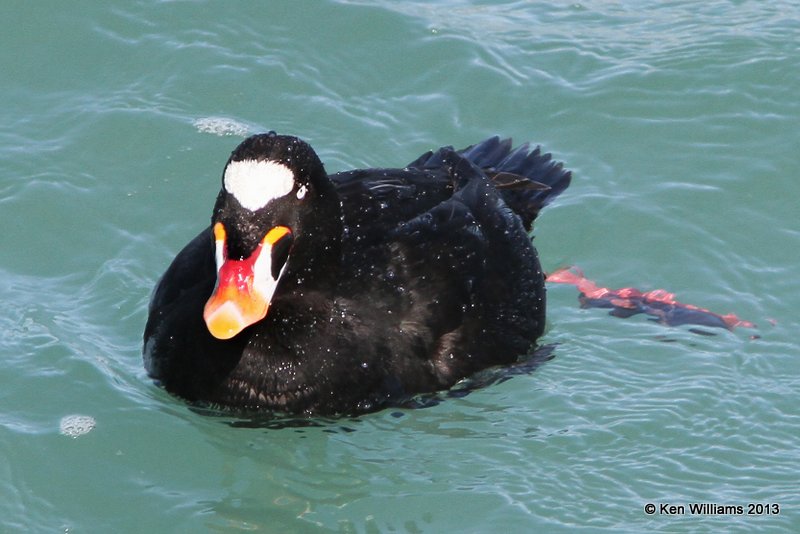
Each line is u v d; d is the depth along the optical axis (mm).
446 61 15641
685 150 14664
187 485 10789
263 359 11211
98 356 12008
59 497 10594
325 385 11242
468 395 11594
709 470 10805
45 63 15484
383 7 16219
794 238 13648
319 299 11148
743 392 11633
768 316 12711
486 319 11727
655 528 10203
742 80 15320
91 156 14367
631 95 15219
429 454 11070
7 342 12094
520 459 10961
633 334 12445
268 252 10273
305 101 15156
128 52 15625
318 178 10688
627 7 16469
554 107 15148
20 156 14281
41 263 13180
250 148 10320
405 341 11352
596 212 13914
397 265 11500
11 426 11203
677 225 13789
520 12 16406
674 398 11562
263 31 15930
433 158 12938
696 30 16047
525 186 13227
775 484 10648
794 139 14727
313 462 11055
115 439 11172
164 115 14852
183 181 14164
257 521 10422
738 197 14117
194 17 16047
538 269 12484
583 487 10656
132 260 13219
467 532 10234
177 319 11383
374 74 15539
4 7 15992
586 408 11477
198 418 11461
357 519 10438
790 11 16297
